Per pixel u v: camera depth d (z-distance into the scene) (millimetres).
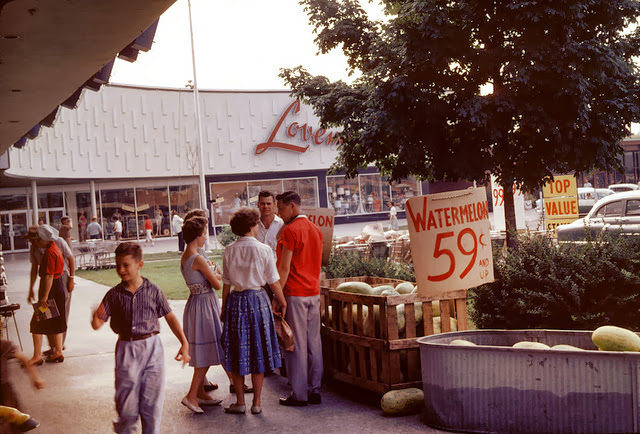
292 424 5500
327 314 6746
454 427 5094
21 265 28438
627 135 10383
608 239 7090
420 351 5332
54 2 4949
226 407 6098
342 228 44062
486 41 10039
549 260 6988
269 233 7078
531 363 4871
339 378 6508
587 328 6820
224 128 44438
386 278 7602
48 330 8352
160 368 4629
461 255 5812
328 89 12070
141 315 4574
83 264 28156
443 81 10125
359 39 11703
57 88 8180
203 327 6055
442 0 9789
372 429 5242
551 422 4824
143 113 41750
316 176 48281
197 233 6102
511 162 10352
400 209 51188
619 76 10156
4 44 6000
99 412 6191
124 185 43469
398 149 10930
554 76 9359
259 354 5801
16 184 39375
